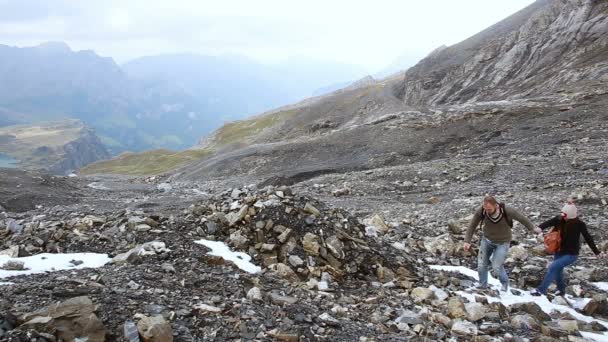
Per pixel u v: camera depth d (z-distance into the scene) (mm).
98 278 8656
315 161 57406
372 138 59469
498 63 96375
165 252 10906
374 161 50312
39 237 11906
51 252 11398
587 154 33562
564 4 91750
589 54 74500
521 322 9164
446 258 14820
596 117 46500
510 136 47844
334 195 32938
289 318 8281
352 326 8555
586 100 54281
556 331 8891
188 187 55094
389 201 28938
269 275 10844
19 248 11273
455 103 92125
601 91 55719
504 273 11547
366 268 12164
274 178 48094
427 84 109625
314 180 40375
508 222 11383
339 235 12602
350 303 10039
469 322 9086
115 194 46812
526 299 11117
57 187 46500
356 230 13422
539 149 39625
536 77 79875
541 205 21172
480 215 11688
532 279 12461
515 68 90812
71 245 11688
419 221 20969
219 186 52938
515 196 24016
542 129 47062
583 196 21562
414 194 30906
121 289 8188
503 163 36125
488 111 57188
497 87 88750
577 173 28688
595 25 79375
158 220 13281
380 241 13977
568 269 13484
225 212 13414
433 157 48250
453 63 110625
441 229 18500
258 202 13078
